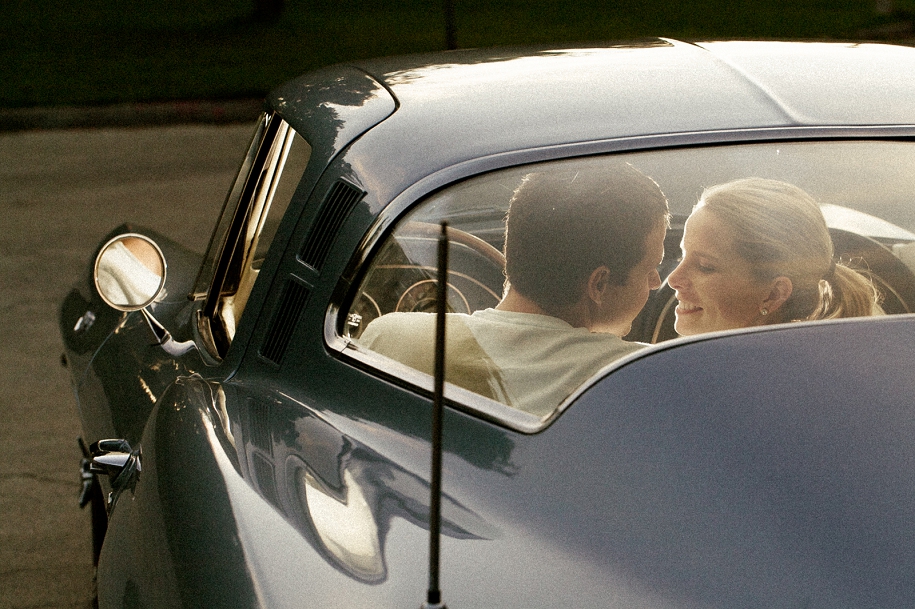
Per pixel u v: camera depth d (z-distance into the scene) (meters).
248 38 15.08
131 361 2.58
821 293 1.82
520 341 1.74
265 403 1.82
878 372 1.43
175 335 2.57
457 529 1.37
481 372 1.68
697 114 1.92
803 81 2.05
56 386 4.88
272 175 2.27
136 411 2.36
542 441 1.44
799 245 1.79
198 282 2.71
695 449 1.34
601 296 1.78
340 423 1.70
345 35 15.02
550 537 1.31
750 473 1.31
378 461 1.56
